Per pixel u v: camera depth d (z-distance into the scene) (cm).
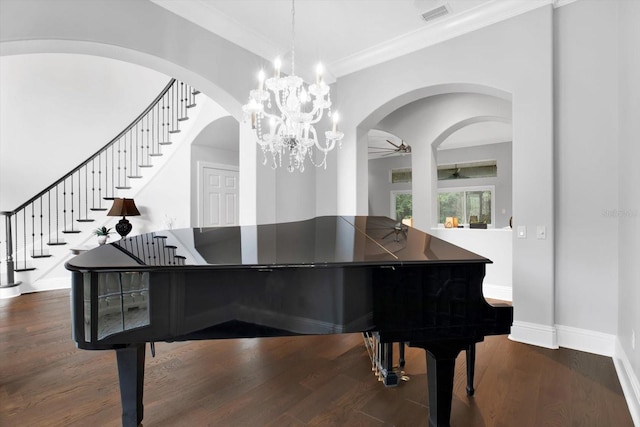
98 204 554
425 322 154
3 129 477
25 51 236
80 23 232
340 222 275
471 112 450
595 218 265
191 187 556
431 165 487
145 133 605
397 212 1009
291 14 302
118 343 138
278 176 393
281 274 151
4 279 444
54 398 200
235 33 325
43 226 502
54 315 357
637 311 199
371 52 369
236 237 217
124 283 139
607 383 219
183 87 593
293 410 189
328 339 296
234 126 525
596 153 265
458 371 236
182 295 144
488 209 854
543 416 184
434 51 338
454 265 157
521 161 290
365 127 418
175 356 260
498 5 292
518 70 291
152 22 271
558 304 280
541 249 280
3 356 258
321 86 242
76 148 537
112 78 573
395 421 179
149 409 189
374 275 153
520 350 270
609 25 260
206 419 180
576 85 273
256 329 148
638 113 204
